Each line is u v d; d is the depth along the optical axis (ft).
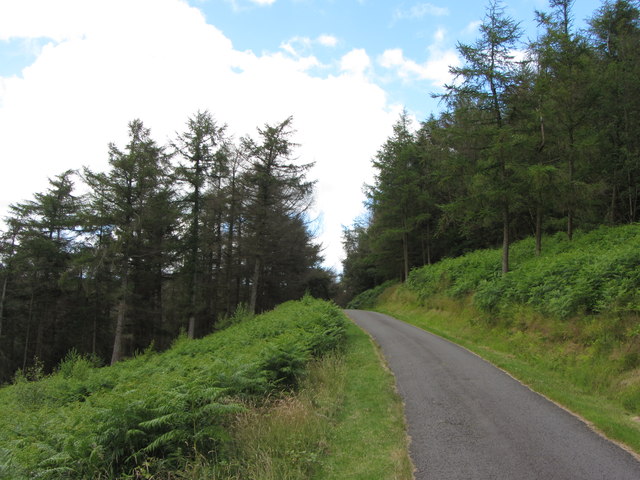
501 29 55.67
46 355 108.37
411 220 109.09
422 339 52.16
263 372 26.08
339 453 19.40
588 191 56.44
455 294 68.13
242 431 19.67
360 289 179.52
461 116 57.72
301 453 18.42
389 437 20.84
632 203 78.54
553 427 21.02
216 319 111.86
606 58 76.69
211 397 18.19
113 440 16.56
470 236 113.09
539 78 57.21
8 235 105.70
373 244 125.29
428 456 18.19
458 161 59.31
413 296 93.20
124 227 84.79
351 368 37.55
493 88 56.44
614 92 69.10
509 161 56.03
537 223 64.39
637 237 49.32
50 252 104.94
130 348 109.29
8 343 107.76
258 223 102.12
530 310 43.42
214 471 16.08
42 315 109.60
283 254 114.32
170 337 114.83
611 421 21.12
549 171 53.26
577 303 35.88
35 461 15.97
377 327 66.33
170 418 17.35
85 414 19.40
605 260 38.60
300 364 31.40
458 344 48.11
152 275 108.78
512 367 34.06
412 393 28.37
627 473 15.81
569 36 59.52
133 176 86.33
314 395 27.37
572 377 29.94
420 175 108.27
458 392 28.02
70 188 111.24
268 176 101.40
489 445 18.97
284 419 21.12
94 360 63.98
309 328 46.24
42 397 43.86
